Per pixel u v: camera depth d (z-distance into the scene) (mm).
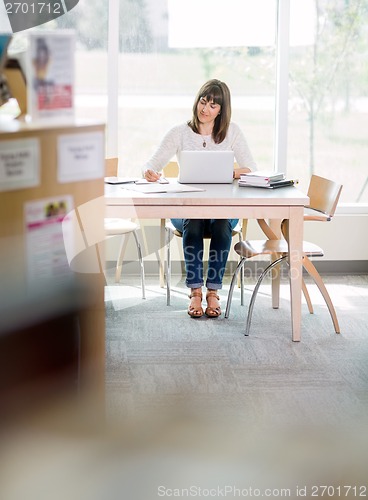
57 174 1937
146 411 2990
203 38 5340
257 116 5461
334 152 5523
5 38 1935
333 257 5484
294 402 3227
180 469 2361
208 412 3039
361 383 3471
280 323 4336
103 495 2121
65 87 1955
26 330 1937
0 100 1991
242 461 2518
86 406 2100
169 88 5367
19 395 1946
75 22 5094
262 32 5367
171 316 4418
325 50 5410
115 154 5340
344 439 2820
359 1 5371
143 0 5250
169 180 4414
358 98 5484
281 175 4254
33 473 1977
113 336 4051
